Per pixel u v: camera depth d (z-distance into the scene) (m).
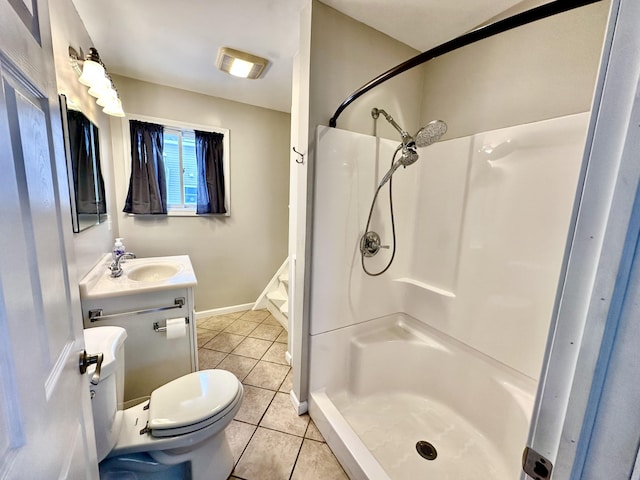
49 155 0.56
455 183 1.58
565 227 1.15
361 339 1.72
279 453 1.37
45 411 0.47
